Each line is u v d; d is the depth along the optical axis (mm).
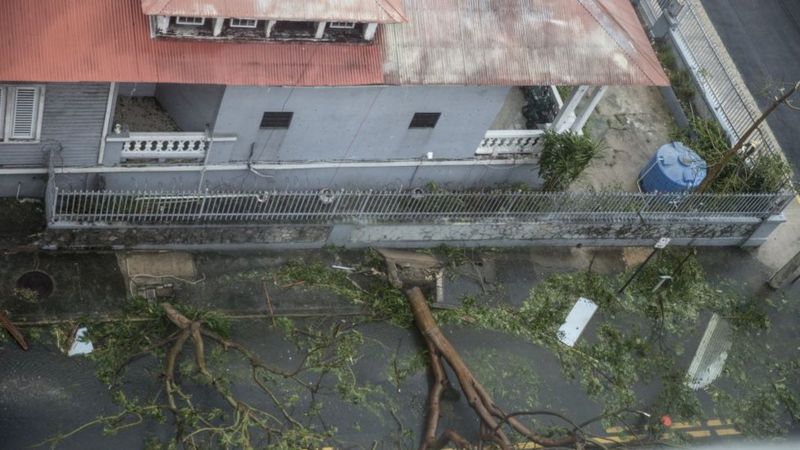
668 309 31406
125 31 23516
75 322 25734
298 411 26297
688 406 29703
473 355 28625
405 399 27328
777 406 30562
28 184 26188
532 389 28594
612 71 28062
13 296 25562
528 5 27656
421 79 26031
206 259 27797
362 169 29156
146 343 25922
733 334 31625
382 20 24516
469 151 29641
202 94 25984
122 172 26641
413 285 28875
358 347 27734
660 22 36312
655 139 34375
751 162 33281
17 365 24812
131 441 24641
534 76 27172
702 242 33094
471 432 27328
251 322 27312
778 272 32656
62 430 24328
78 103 24312
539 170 30578
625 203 31094
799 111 37719
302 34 25062
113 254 26906
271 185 28688
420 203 29078
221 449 25016
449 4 26859
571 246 31703
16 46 22531
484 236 30344
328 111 26719
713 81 35344
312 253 28953
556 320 30000
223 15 23234
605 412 28797
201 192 27500
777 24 40094
